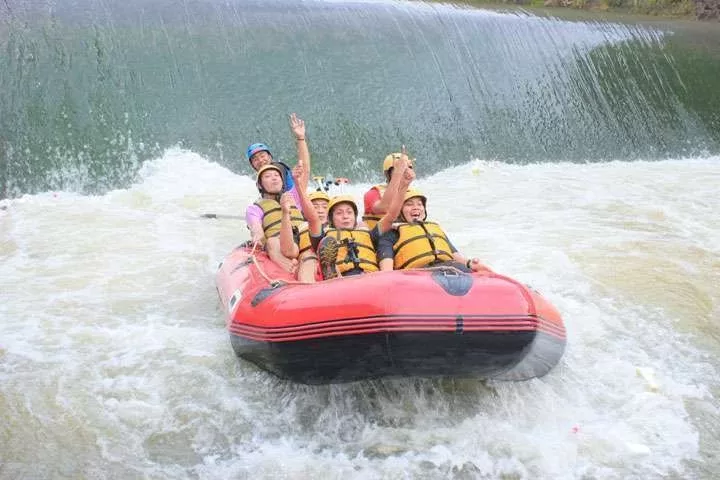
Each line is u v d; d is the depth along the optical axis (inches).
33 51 405.7
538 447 158.9
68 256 267.7
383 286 158.2
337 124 416.2
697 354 204.1
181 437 162.7
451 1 678.5
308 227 209.6
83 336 204.8
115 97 395.2
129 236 292.0
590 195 365.7
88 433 161.9
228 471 151.1
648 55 549.3
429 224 204.5
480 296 158.7
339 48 472.7
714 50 569.9
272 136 399.5
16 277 246.7
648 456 157.0
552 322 171.0
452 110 445.7
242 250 233.0
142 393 177.9
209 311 226.4
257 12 501.0
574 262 268.7
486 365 162.9
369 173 400.5
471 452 157.6
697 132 489.1
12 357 191.3
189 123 394.3
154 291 239.9
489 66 491.2
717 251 287.9
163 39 442.0
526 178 397.7
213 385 182.1
